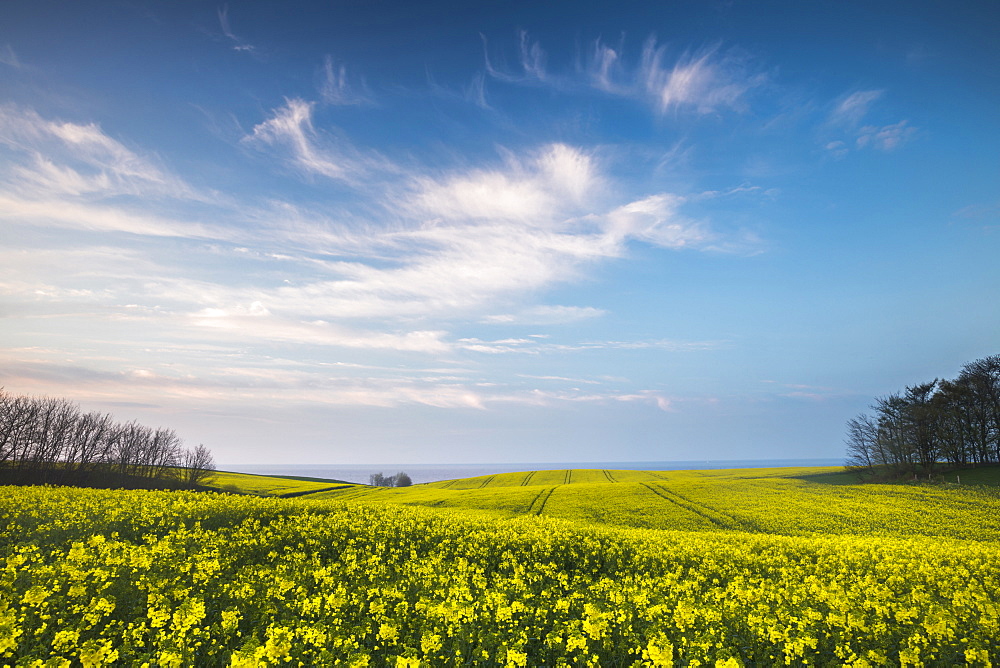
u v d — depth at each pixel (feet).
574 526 96.43
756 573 61.41
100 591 40.01
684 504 150.30
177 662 27.81
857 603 42.47
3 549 54.03
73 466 258.16
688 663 30.12
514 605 37.50
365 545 73.10
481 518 102.53
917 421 244.01
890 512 133.90
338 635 32.32
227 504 96.27
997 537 109.40
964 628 37.50
